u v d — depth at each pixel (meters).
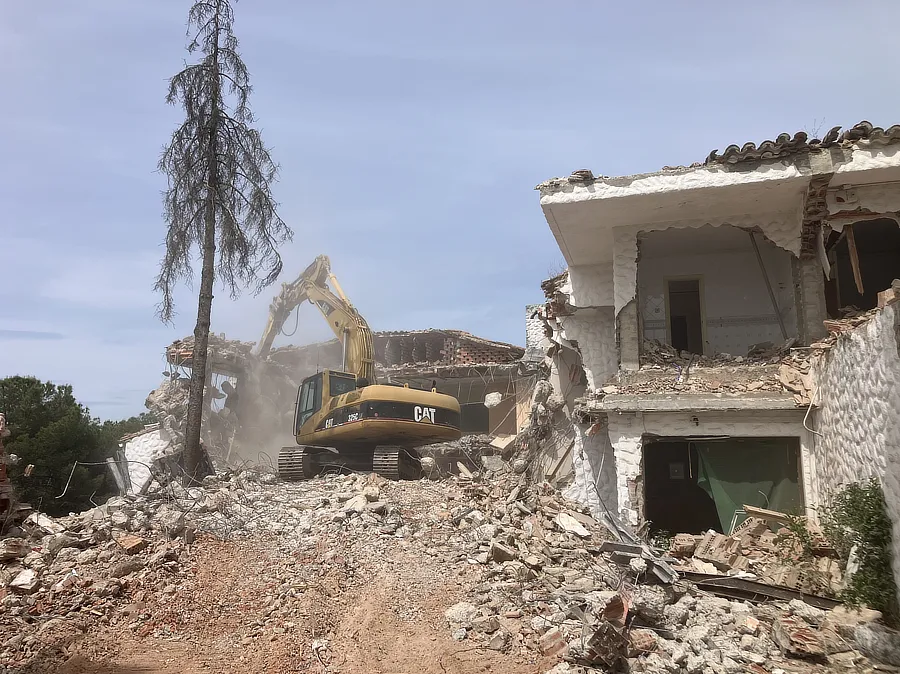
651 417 12.41
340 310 20.48
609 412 12.53
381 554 11.01
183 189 15.66
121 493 21.72
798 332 12.99
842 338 10.02
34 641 7.68
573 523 12.07
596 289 16.14
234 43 16.08
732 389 12.24
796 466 11.87
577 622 8.59
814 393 11.46
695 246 15.03
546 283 17.95
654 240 14.63
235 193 16.00
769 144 11.84
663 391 12.56
